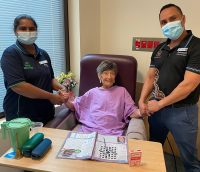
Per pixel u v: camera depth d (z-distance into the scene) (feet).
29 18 5.50
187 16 6.97
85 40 8.23
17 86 5.26
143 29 7.72
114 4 8.04
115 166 3.84
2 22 6.40
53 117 6.45
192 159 6.06
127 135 5.18
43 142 4.26
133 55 8.12
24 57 5.52
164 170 3.77
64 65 8.63
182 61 5.36
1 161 3.94
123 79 7.04
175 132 5.89
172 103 5.47
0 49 6.47
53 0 7.80
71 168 3.78
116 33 8.26
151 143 4.57
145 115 6.17
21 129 4.02
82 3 7.79
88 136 4.71
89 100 6.98
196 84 5.19
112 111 6.62
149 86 6.39
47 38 7.89
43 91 5.64
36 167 3.79
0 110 6.66
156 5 7.33
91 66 7.28
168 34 5.49
